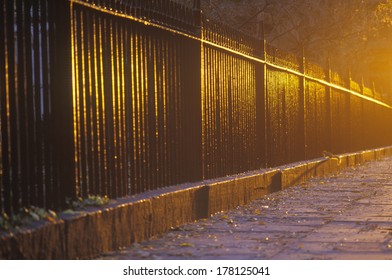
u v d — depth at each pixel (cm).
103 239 1046
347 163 3284
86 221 993
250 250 1103
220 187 1586
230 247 1134
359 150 3844
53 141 1021
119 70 1243
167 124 1447
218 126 1736
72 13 1068
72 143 1061
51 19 1027
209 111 1664
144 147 1329
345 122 3462
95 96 1147
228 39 1794
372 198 1922
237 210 1642
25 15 970
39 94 991
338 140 3269
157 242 1177
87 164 1116
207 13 2977
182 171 1514
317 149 2838
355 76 4184
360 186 2302
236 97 1878
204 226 1374
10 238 816
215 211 1555
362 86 3888
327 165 2852
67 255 943
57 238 919
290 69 2398
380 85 6228
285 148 2361
